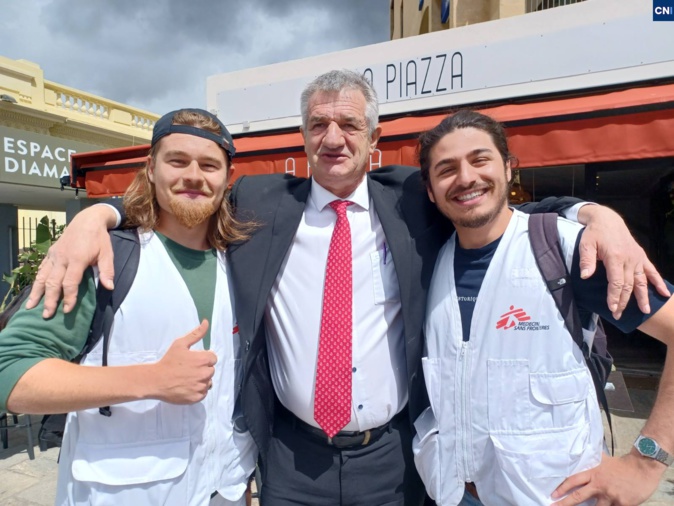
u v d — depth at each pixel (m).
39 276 1.43
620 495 1.38
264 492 1.94
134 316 1.52
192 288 1.67
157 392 1.34
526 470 1.43
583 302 1.48
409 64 4.88
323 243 1.90
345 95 1.87
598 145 3.14
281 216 1.89
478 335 1.56
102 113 10.56
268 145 4.59
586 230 1.46
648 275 1.37
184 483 1.53
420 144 1.79
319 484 1.87
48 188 8.22
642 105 3.01
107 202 1.68
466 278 1.66
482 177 1.56
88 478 1.43
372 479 1.87
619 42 3.93
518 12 5.41
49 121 9.05
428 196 1.91
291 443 1.91
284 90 5.70
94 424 1.49
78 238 1.45
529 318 1.50
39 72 9.02
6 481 3.29
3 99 8.00
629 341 6.30
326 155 1.88
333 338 1.79
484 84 4.49
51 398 1.28
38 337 1.36
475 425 1.53
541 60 4.23
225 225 1.80
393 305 1.87
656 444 1.37
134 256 1.57
